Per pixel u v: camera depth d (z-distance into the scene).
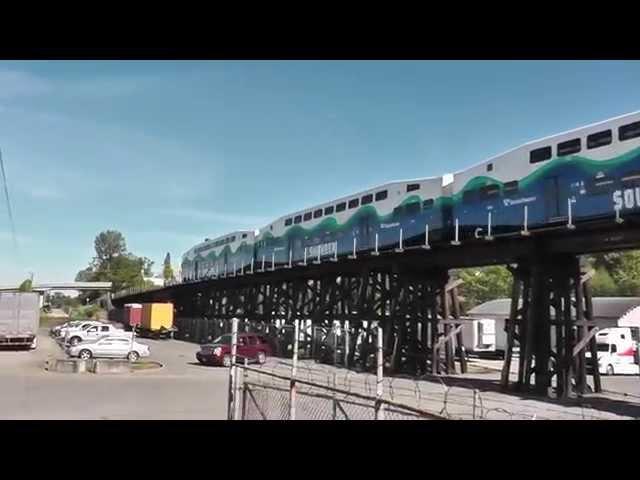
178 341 56.69
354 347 30.97
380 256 28.81
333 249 33.62
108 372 25.00
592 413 15.70
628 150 17.39
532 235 20.11
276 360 32.34
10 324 38.75
